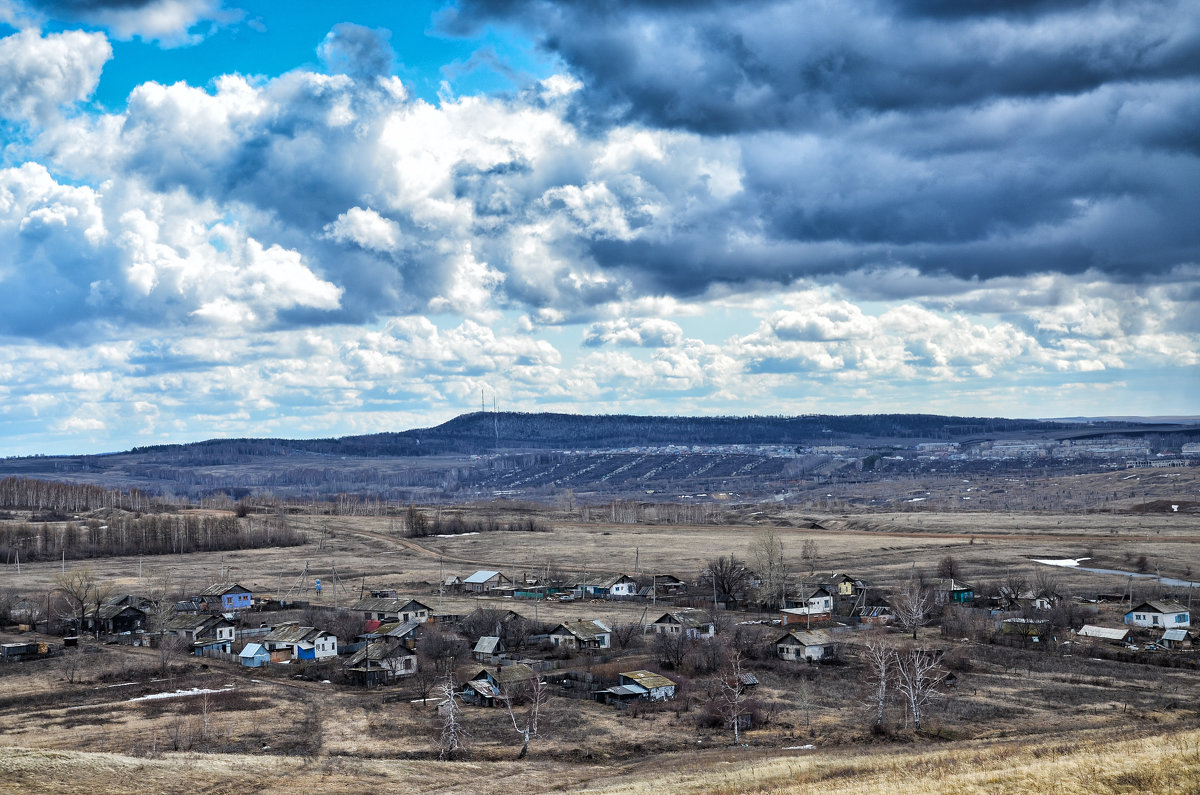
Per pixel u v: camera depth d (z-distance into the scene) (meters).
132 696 121.06
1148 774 53.19
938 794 55.03
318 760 89.06
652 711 110.00
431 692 120.69
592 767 88.75
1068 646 140.88
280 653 145.75
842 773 71.50
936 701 110.38
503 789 79.50
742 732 101.00
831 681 122.69
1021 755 70.12
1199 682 119.62
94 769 78.62
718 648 135.50
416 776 84.38
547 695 116.44
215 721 107.06
